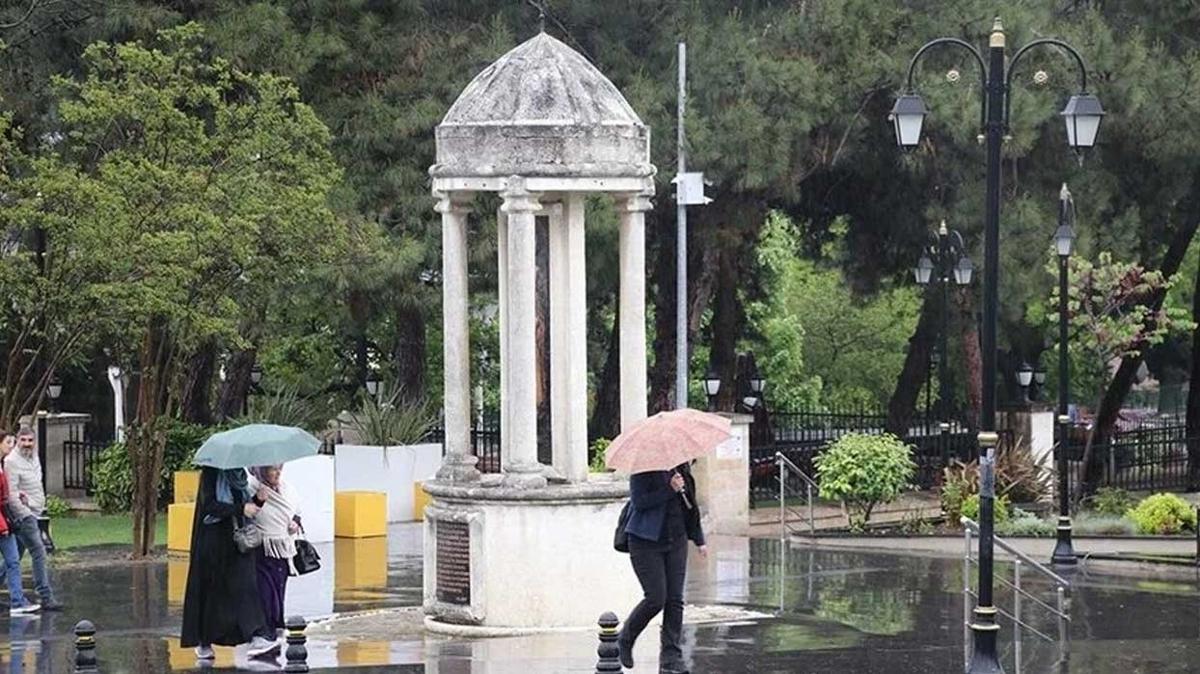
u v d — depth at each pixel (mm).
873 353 153125
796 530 85125
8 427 78875
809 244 123438
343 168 89125
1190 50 104188
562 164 53500
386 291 92562
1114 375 124562
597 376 122188
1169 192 109500
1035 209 98375
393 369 116312
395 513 90562
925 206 107750
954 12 96750
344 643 53094
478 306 97375
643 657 49406
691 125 93500
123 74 85562
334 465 87125
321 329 118312
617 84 96562
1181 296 145625
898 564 72750
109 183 75375
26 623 59156
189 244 73938
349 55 94438
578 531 54219
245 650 52531
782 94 94625
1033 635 56000
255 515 49969
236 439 48906
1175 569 71625
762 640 53188
